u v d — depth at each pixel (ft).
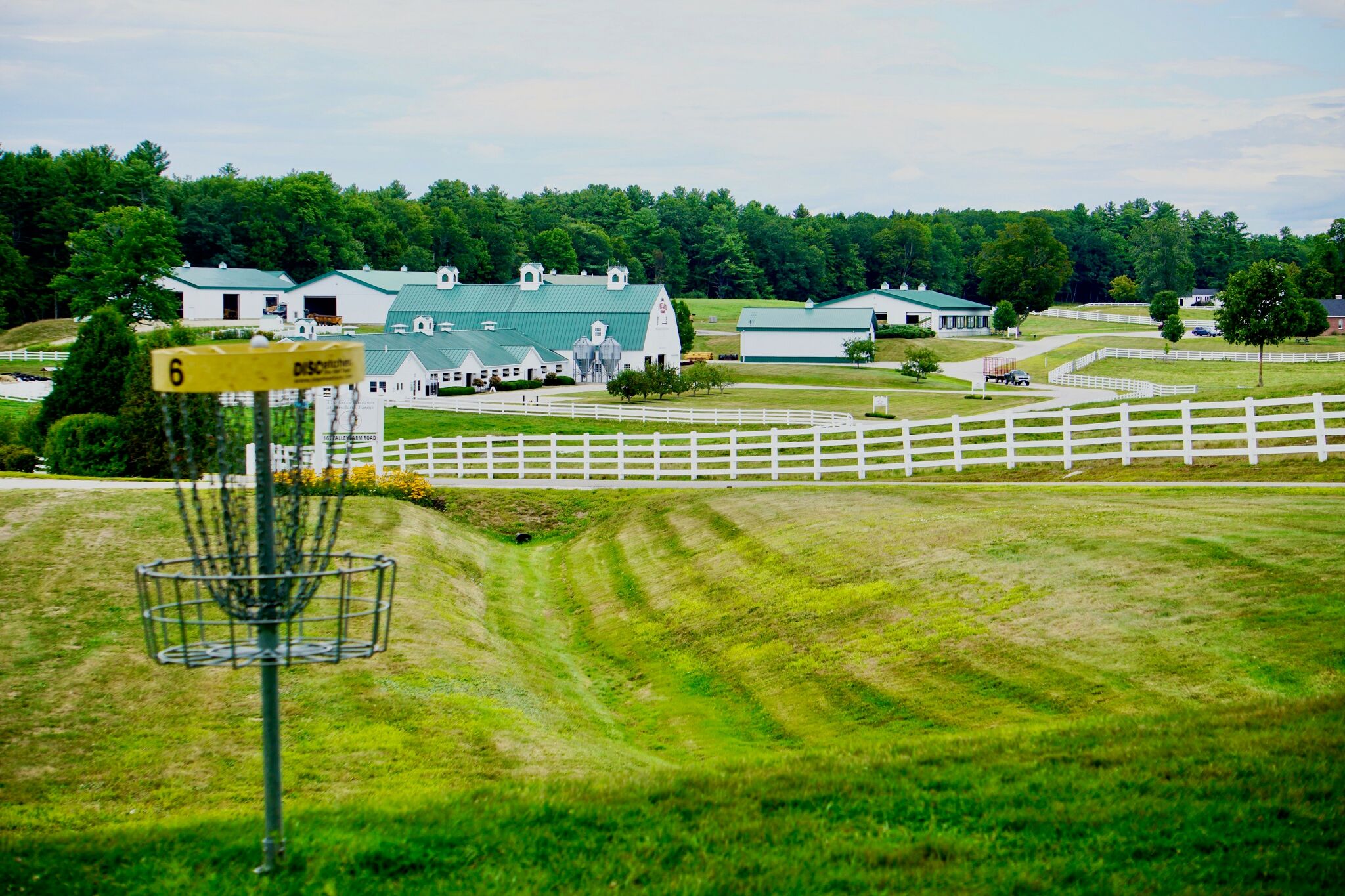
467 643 61.87
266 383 23.25
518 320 325.42
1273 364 296.71
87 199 455.22
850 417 185.16
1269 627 44.24
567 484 120.88
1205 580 50.98
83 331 151.74
